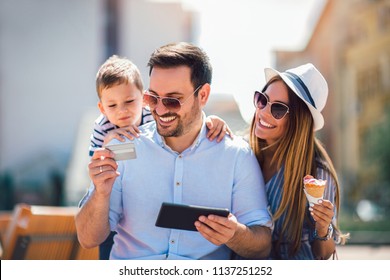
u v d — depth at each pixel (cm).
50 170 2727
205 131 397
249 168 394
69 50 2867
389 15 2388
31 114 2839
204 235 339
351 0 2542
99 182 349
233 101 1273
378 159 2311
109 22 2903
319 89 422
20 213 506
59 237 512
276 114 412
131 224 382
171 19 2923
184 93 372
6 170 2722
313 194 373
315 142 426
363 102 2467
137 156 386
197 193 384
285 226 409
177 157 385
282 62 2695
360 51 2503
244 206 388
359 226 1498
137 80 470
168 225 340
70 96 2858
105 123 477
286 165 409
